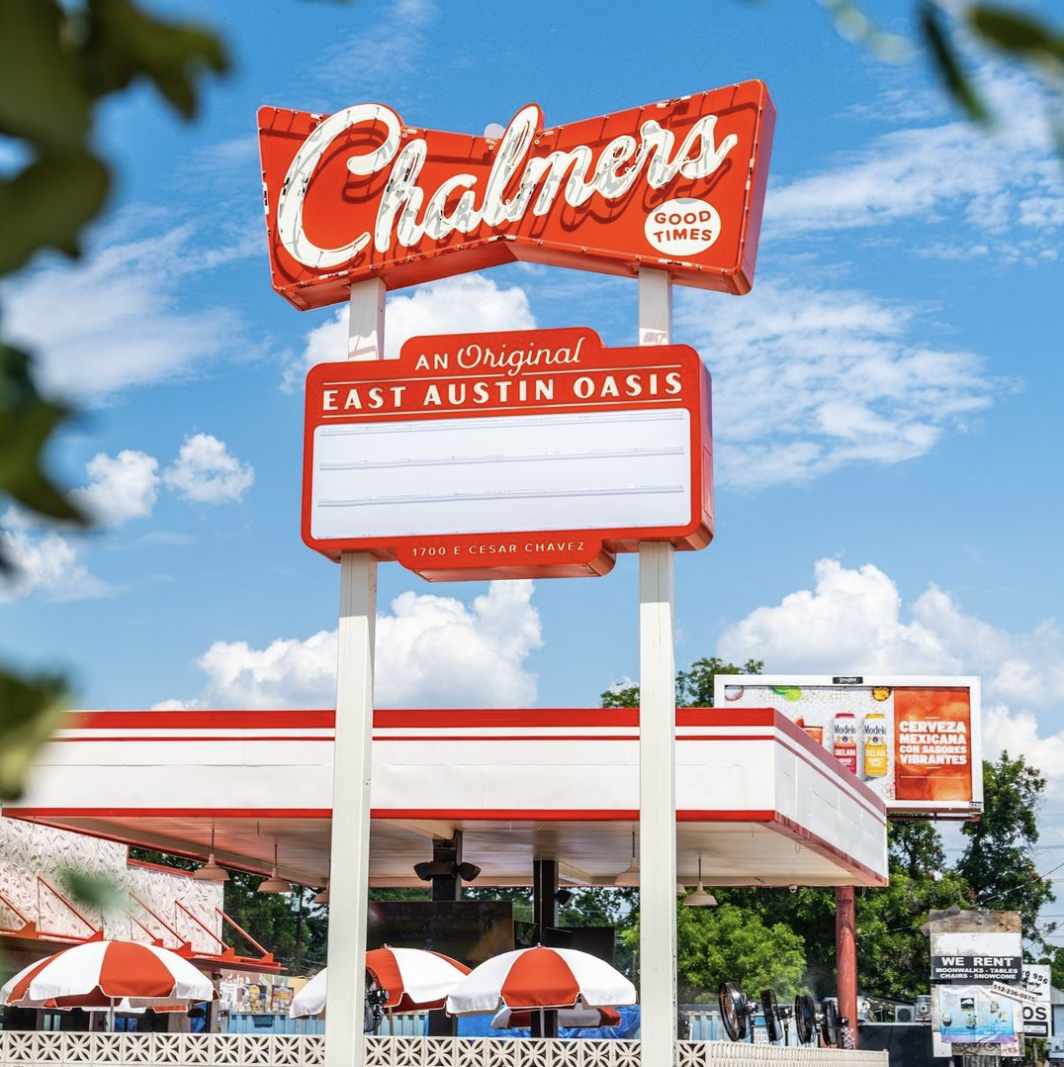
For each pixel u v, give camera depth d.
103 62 0.81
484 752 20.94
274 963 39.00
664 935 16.25
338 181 18.58
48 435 0.76
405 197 18.27
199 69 0.82
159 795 21.31
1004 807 64.12
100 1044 17.84
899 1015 56.81
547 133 17.95
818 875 29.95
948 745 49.50
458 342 17.77
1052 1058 56.62
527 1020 23.06
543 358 17.55
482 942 23.59
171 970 19.16
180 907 35.16
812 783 22.73
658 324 17.45
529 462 17.36
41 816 21.42
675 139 17.56
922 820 54.97
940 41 0.84
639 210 17.48
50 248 0.77
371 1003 19.17
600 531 17.08
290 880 31.39
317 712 21.28
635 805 20.53
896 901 56.78
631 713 20.78
